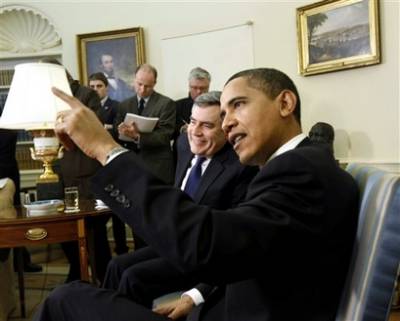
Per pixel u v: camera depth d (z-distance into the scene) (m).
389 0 3.53
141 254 1.79
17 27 5.07
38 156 2.42
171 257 0.79
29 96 2.22
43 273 3.75
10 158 3.16
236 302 0.96
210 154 1.77
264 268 0.85
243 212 0.82
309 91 4.08
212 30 4.50
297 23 4.05
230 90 1.05
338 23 3.79
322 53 3.92
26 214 2.15
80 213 2.08
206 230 0.78
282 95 1.03
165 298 1.54
